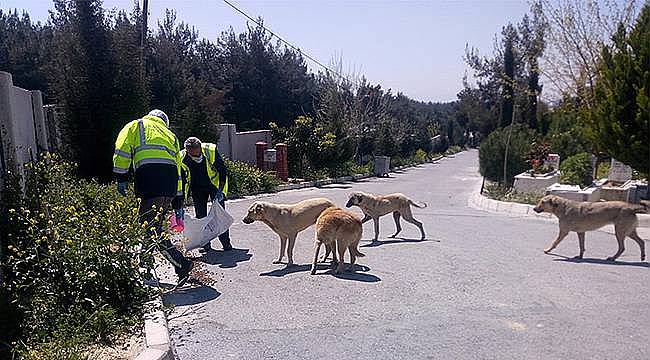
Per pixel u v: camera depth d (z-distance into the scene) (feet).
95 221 18.06
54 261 16.98
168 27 93.04
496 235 34.73
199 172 27.89
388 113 137.69
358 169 99.71
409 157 156.87
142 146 21.29
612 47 50.37
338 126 91.66
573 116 78.23
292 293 21.01
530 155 69.56
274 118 112.88
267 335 16.76
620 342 16.25
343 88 113.39
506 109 103.14
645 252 29.43
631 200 45.68
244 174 57.98
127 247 17.74
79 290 16.81
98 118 43.11
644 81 39.32
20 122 24.54
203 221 26.16
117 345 15.03
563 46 65.41
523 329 17.31
